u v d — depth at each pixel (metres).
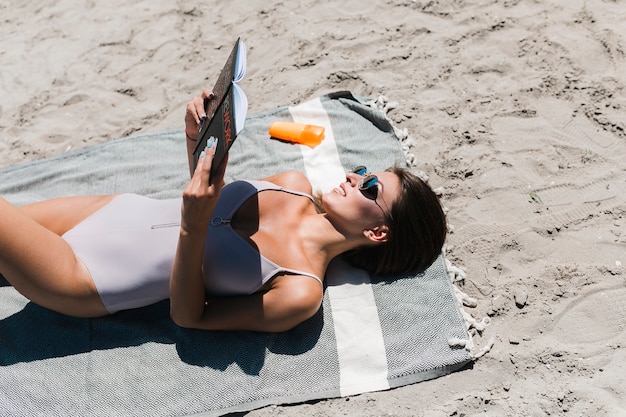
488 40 3.86
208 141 2.22
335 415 2.42
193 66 3.91
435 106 3.52
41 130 3.59
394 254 2.69
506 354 2.55
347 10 4.17
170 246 2.46
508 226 2.97
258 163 3.23
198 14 4.27
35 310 2.66
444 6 4.11
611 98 3.46
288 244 2.53
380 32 3.99
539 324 2.62
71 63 4.00
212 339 2.57
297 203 2.67
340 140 3.31
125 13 4.34
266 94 3.71
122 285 2.45
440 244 2.70
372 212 2.58
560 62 3.68
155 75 3.88
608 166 3.17
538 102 3.49
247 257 2.44
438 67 3.74
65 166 3.27
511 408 2.40
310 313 2.46
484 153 3.27
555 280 2.75
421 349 2.56
